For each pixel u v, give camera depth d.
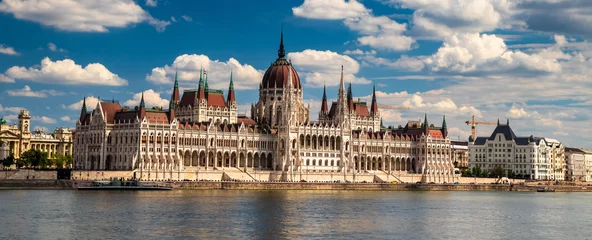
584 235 176.25
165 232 164.00
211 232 165.62
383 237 165.12
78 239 153.88
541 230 183.88
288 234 165.50
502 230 182.25
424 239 164.25
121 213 194.75
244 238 159.00
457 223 193.62
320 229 174.38
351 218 197.38
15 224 171.62
